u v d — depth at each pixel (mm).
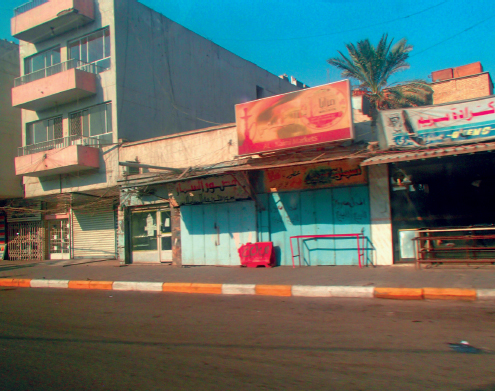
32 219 21094
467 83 21578
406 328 5621
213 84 21859
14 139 21750
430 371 4051
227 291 9391
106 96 16922
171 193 14266
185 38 20391
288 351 4871
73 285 11656
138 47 17828
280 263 12250
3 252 22375
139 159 15570
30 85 18156
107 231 18359
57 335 6023
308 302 7828
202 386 3922
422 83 22141
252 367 4387
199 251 13617
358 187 11211
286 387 3818
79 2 16953
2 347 5469
